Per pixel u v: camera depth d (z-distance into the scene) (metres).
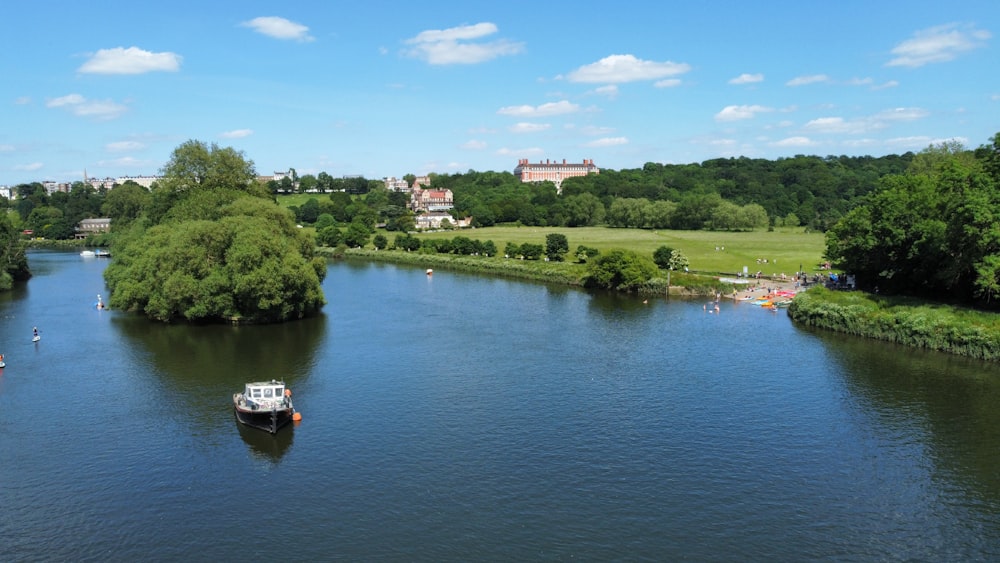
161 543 55.66
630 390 91.94
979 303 121.38
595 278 184.50
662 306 156.12
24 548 54.94
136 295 136.88
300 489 64.44
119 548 55.03
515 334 126.31
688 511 60.19
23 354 111.31
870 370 99.69
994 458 70.44
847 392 90.12
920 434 76.44
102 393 91.25
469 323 137.00
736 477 66.50
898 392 90.00
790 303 144.25
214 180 192.62
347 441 75.31
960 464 69.19
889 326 116.62
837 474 67.12
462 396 89.81
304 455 71.75
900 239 129.38
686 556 53.59
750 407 85.12
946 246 115.75
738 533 56.75
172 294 129.25
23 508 61.16
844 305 128.12
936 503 61.75
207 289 130.88
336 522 58.62
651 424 79.81
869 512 60.19
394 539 55.94
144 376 98.81
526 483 65.25
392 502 61.88
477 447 73.50
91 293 177.62
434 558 53.31
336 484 65.38
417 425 79.75
